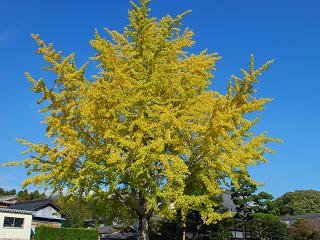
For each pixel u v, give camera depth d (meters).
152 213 12.92
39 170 11.24
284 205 66.06
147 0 12.27
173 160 10.35
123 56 12.76
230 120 11.09
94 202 12.37
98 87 11.05
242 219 27.53
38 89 11.30
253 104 11.10
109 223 13.84
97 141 11.34
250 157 10.99
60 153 10.66
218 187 11.61
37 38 11.25
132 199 12.51
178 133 11.59
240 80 11.41
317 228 29.17
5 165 10.95
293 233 28.56
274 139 11.30
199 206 11.52
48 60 11.22
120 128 10.84
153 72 11.77
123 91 11.11
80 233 29.11
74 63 11.63
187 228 22.06
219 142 10.95
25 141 11.12
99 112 10.73
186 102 11.79
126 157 10.68
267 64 11.21
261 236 26.89
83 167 11.05
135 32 12.41
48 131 11.20
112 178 10.80
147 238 12.45
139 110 11.51
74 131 10.88
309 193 66.06
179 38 12.95
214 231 22.44
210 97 11.71
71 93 11.41
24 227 30.41
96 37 11.88
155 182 11.27
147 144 11.46
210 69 13.09
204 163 11.58
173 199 11.60
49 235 28.06
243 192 26.94
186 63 12.34
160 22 12.80
